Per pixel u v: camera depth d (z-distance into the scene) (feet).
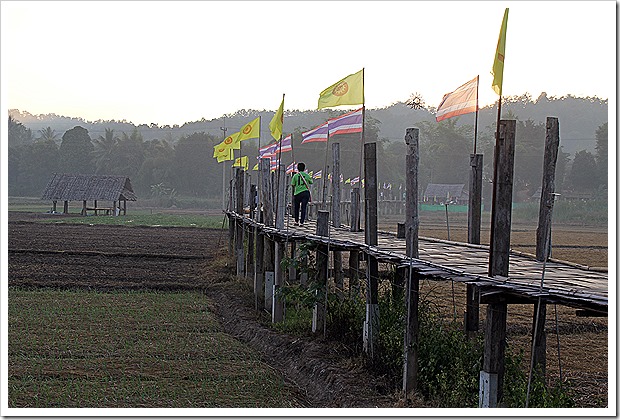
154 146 515.91
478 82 58.75
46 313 86.07
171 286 109.19
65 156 515.50
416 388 51.80
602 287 41.27
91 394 54.13
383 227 206.08
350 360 60.85
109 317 84.94
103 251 154.71
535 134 382.83
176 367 62.95
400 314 64.54
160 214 352.08
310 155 378.53
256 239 95.40
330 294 73.61
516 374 47.42
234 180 140.05
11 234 190.19
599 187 376.68
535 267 53.93
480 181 66.74
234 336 78.74
